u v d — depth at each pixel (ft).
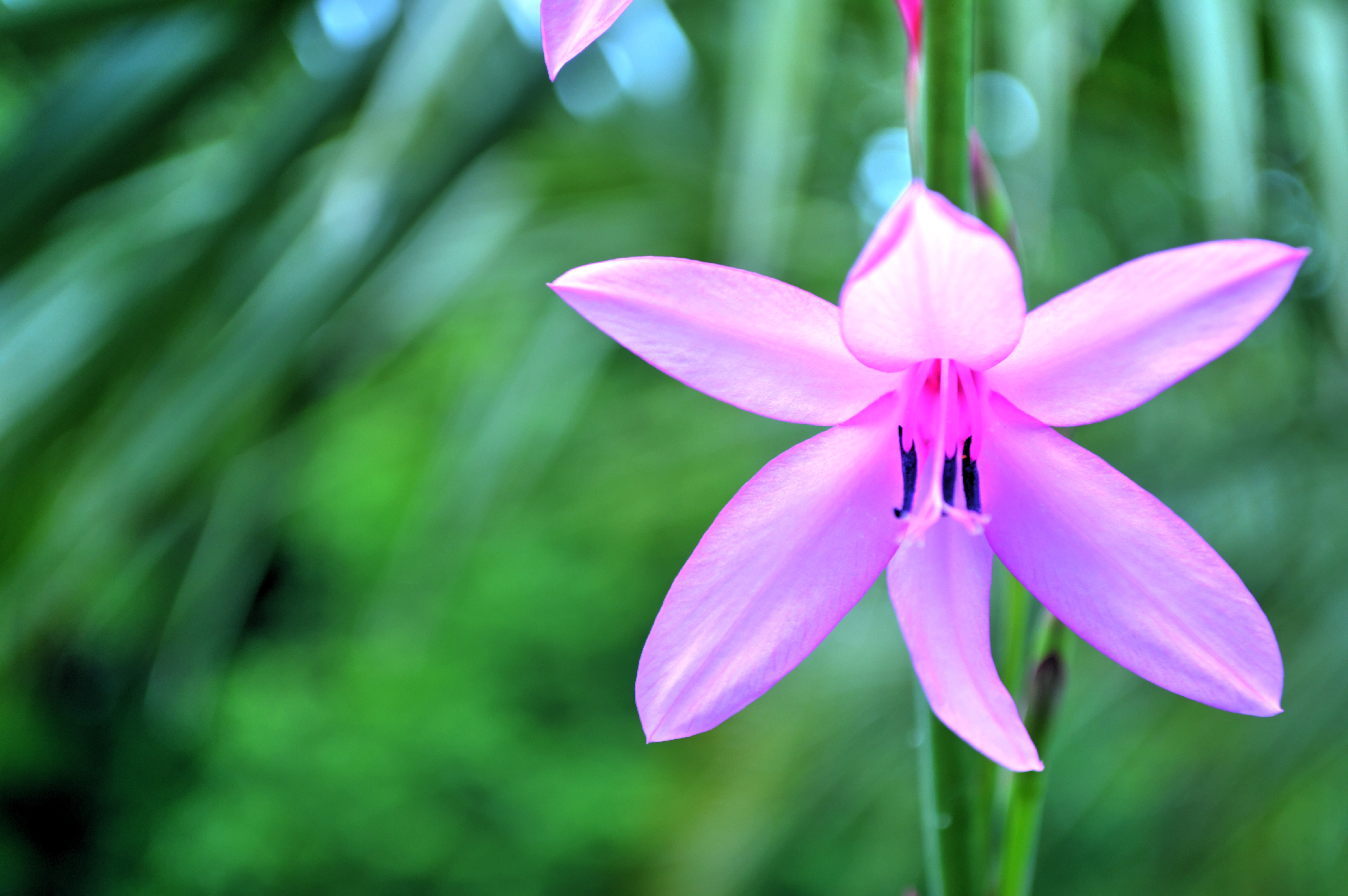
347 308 2.34
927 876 3.00
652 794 4.44
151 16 1.81
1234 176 1.70
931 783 1.05
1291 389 2.72
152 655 2.84
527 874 6.84
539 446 3.14
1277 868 2.43
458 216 2.76
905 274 0.98
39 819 7.41
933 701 1.02
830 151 2.93
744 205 1.75
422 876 6.88
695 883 3.16
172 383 2.01
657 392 3.43
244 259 1.98
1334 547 2.42
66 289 2.09
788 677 3.28
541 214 2.94
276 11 1.83
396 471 6.68
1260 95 2.10
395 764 7.02
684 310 1.00
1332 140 1.92
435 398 4.08
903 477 1.05
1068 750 2.74
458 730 7.03
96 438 2.06
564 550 7.22
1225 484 2.57
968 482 1.05
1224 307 0.99
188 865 6.98
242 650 7.93
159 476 2.04
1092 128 2.72
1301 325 2.57
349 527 6.84
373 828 6.88
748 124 1.75
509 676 7.30
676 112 2.76
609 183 2.89
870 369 1.03
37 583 2.17
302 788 7.02
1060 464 1.03
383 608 3.88
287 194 2.07
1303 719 2.36
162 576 2.48
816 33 1.66
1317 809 2.41
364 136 1.74
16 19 1.76
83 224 2.13
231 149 2.18
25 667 2.58
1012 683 1.08
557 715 7.36
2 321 2.06
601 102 2.72
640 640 7.40
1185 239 2.91
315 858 6.91
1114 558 1.02
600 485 3.57
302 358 2.15
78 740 7.38
